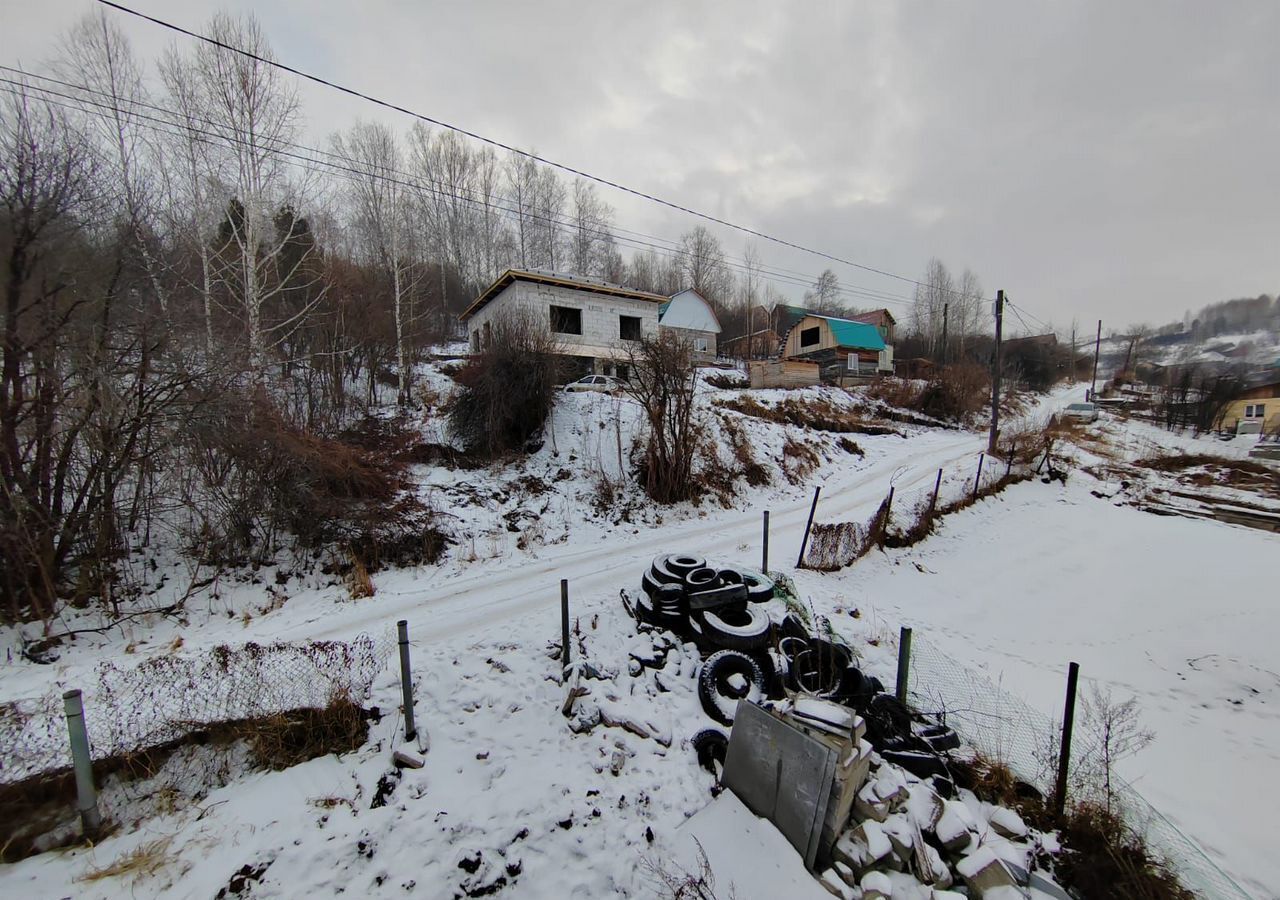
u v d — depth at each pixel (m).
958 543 12.94
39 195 6.77
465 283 33.03
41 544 6.66
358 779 4.21
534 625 6.84
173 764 4.13
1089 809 4.03
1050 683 7.04
